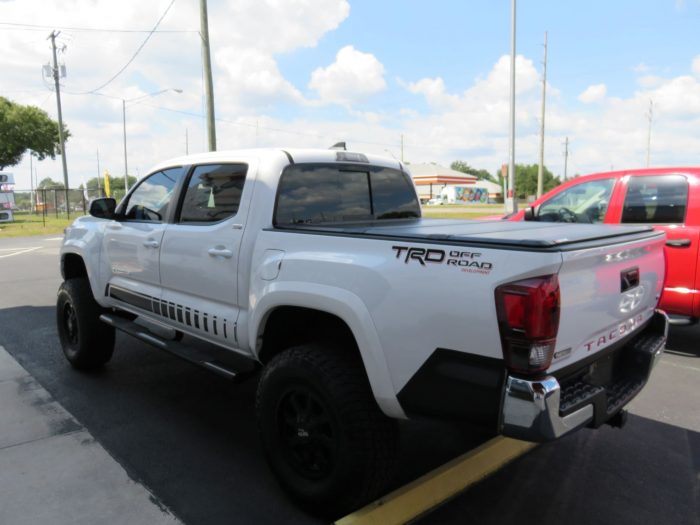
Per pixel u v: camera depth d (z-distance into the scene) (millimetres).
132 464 3404
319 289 2746
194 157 3926
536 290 2088
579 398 2398
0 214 32531
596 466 3438
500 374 2203
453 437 3801
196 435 3820
